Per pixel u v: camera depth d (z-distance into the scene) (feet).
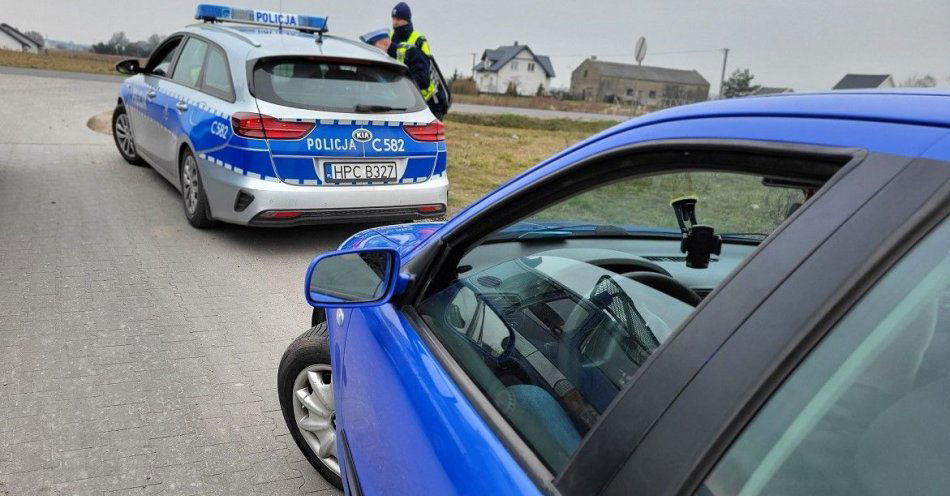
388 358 5.10
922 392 2.60
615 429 3.01
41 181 21.95
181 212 19.53
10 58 124.88
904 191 2.46
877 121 2.77
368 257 5.53
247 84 15.03
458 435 3.98
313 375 7.73
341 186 15.65
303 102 15.23
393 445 4.52
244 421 9.14
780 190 3.95
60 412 8.99
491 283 5.49
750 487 2.57
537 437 3.71
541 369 4.29
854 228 2.52
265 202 14.93
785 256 2.69
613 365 4.06
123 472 7.92
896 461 2.56
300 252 16.78
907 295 2.44
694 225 4.93
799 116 3.08
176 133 17.90
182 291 13.64
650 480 2.72
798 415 2.55
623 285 4.86
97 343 11.05
